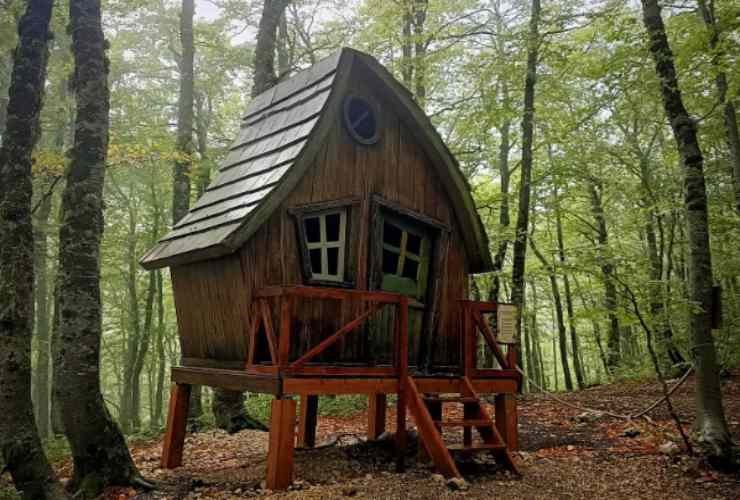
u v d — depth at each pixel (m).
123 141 13.95
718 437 7.14
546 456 8.12
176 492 6.42
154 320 26.75
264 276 7.02
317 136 7.13
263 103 9.09
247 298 6.88
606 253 11.63
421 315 8.62
